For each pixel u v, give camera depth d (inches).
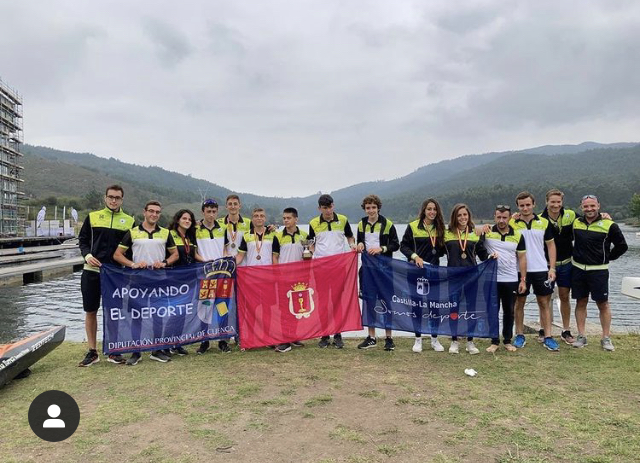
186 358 251.1
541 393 187.5
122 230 249.4
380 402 178.2
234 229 284.5
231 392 191.9
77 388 200.5
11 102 2610.7
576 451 135.6
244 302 266.4
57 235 2657.5
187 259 263.0
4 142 2534.5
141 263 246.2
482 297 260.8
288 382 204.4
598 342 279.3
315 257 280.7
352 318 278.2
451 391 190.4
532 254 260.5
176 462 130.6
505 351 259.3
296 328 270.7
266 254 279.1
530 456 132.4
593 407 171.5
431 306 264.5
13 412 173.9
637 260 1520.7
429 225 269.9
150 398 185.8
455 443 141.3
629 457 131.5
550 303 265.0
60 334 254.7
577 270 263.4
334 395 186.9
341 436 147.2
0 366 195.8
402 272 270.2
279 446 140.6
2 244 2113.7
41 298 880.3
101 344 301.0
